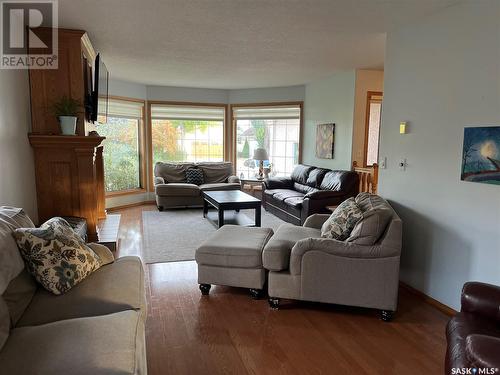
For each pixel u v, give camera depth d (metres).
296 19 3.25
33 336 1.56
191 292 3.22
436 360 2.27
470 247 2.71
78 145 3.67
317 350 2.36
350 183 5.30
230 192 6.03
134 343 1.55
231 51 4.45
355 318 2.80
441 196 2.97
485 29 2.54
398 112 3.47
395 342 2.47
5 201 2.89
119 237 4.92
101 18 3.27
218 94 7.89
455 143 2.82
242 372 2.12
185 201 6.82
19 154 3.26
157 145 7.68
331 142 6.23
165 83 7.12
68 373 1.33
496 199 2.50
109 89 6.58
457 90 2.79
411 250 3.33
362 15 3.11
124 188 7.18
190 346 2.38
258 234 3.45
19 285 1.89
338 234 2.96
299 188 6.51
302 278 2.83
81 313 1.87
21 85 3.35
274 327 2.64
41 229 2.14
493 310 1.86
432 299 3.09
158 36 3.83
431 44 3.05
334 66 5.32
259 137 7.96
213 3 2.89
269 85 7.27
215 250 3.08
